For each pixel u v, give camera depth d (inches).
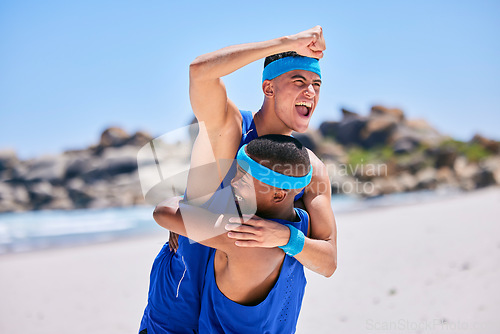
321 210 124.5
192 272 120.7
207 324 115.5
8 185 1734.7
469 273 251.6
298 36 119.0
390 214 724.7
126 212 1309.1
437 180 1731.1
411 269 283.9
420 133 2012.8
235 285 108.0
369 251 366.0
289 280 115.7
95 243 597.3
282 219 114.6
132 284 346.3
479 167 1878.7
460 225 431.2
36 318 268.1
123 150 1817.2
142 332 134.4
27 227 925.8
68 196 1695.4
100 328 242.5
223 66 111.7
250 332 110.8
